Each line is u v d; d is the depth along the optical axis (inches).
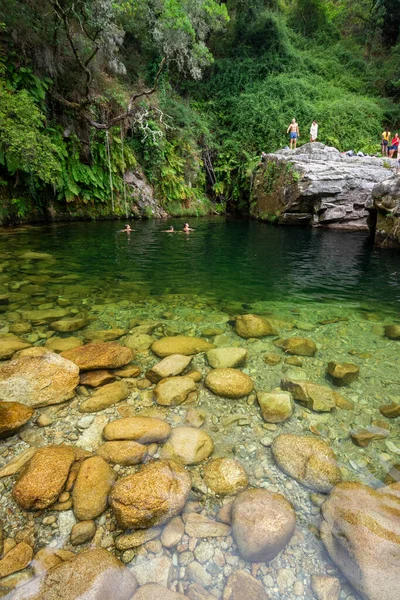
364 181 489.1
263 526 60.2
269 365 121.3
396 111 753.0
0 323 146.3
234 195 713.6
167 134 625.6
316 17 904.3
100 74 466.0
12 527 61.1
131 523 61.3
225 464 76.1
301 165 502.0
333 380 112.0
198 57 539.8
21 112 315.6
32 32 376.2
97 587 51.2
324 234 454.3
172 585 52.9
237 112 732.0
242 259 300.2
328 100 749.3
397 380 113.3
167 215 605.3
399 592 51.1
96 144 477.4
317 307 184.2
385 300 197.6
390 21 890.1
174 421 91.1
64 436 84.0
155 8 472.7
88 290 199.3
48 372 100.3
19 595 50.1
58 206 459.8
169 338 134.8
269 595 52.3
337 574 55.1
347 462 78.7
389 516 63.2
